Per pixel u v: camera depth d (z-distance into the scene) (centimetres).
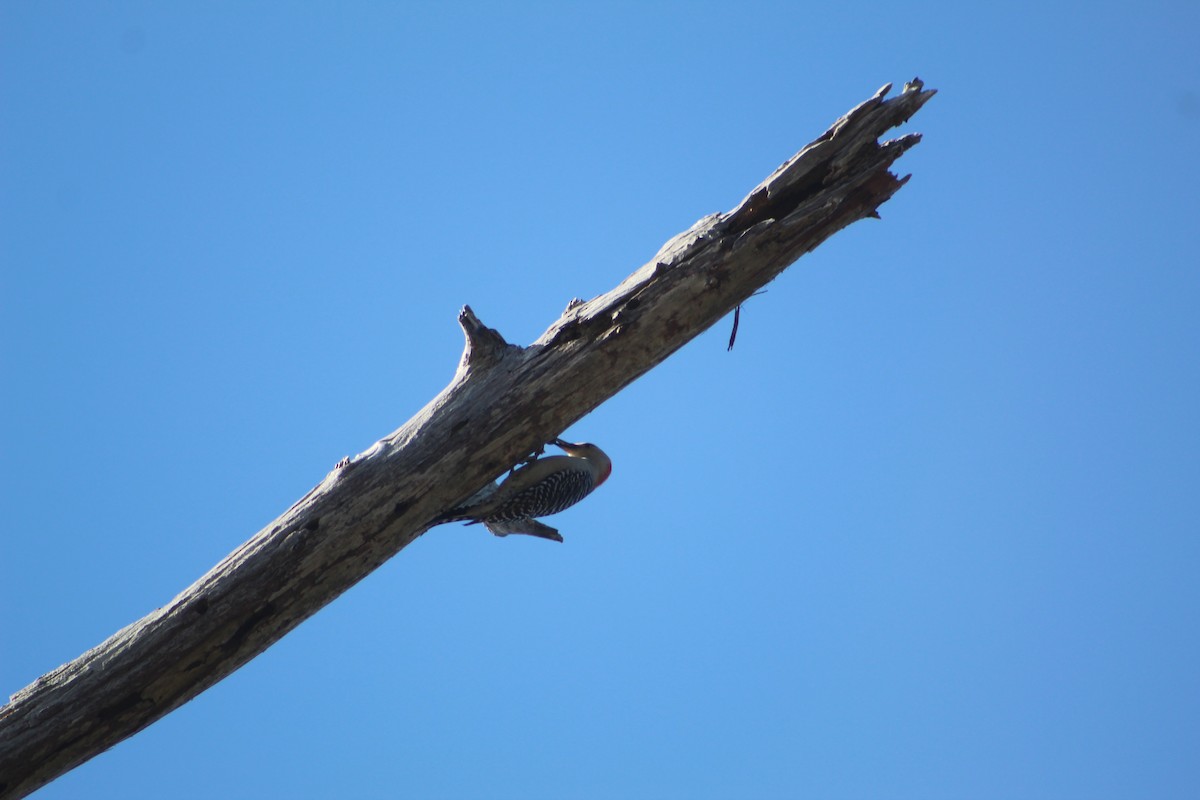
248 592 2091
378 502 2134
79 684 2041
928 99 2167
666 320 2184
